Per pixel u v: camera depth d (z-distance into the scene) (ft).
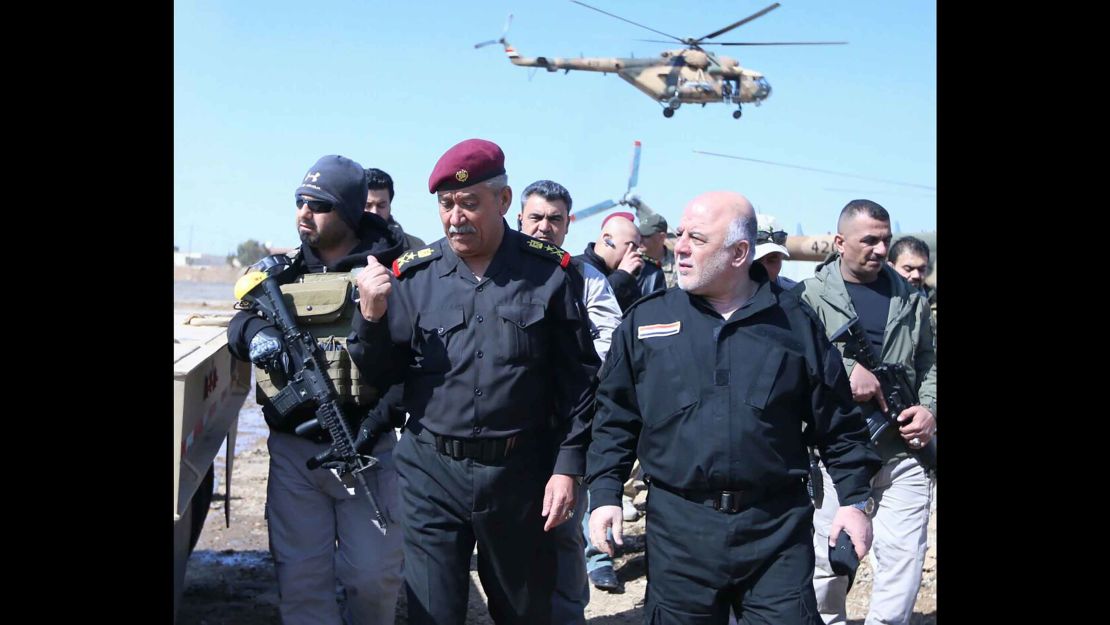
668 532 10.11
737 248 10.02
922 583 18.13
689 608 10.05
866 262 13.51
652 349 10.26
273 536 12.08
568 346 11.45
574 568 13.99
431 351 11.26
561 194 16.43
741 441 9.81
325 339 11.88
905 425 13.28
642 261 20.21
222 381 14.85
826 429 10.32
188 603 16.62
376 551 12.02
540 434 11.46
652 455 10.21
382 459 12.19
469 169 10.97
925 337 13.74
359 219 12.66
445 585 11.27
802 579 9.84
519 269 11.37
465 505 11.25
